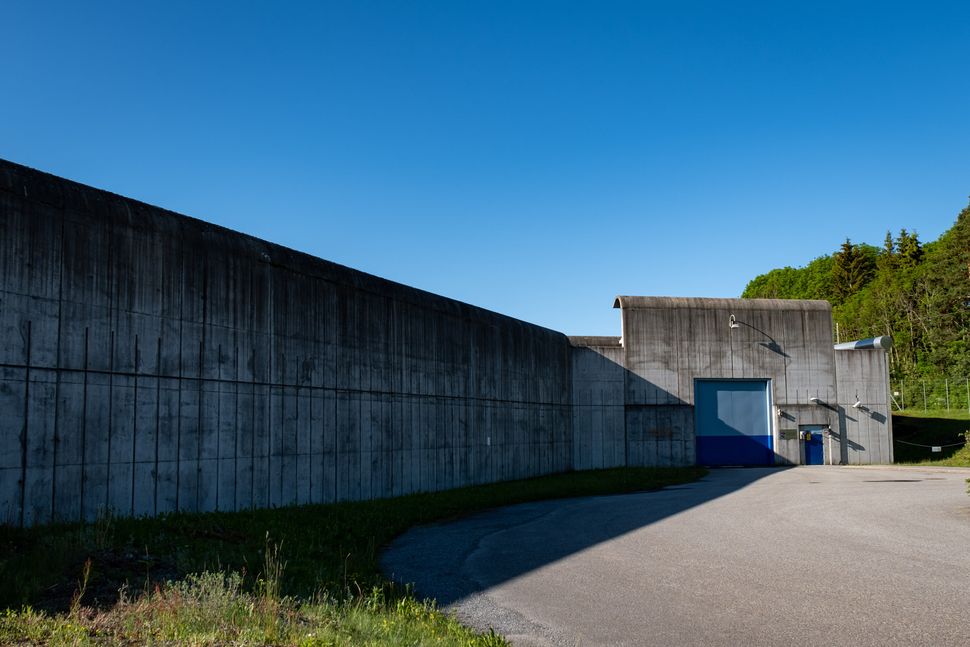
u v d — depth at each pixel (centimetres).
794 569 1165
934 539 1418
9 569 891
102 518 1260
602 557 1312
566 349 3809
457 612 948
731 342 4009
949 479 2780
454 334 2761
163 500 1539
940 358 7919
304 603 866
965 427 4738
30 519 1278
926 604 943
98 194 1469
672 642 812
